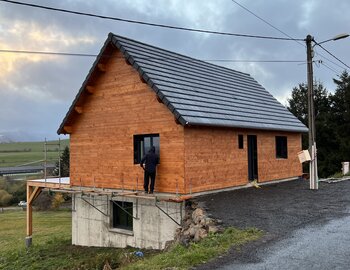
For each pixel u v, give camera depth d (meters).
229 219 11.03
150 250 13.88
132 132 15.27
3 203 54.53
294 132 20.88
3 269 14.92
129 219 15.52
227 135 15.86
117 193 14.16
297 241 8.66
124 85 15.62
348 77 39.56
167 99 13.35
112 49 15.86
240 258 7.65
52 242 18.80
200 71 18.80
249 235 9.27
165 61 16.69
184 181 13.53
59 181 17.91
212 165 14.92
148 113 14.72
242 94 19.73
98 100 16.66
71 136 17.83
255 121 17.20
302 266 7.02
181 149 13.60
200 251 8.20
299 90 44.66
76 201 17.31
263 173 18.30
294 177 21.00
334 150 37.09
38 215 38.94
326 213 11.75
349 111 37.62
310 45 17.03
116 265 12.12
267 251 8.01
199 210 12.12
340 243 8.38
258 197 14.70
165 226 13.78
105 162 16.27
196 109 14.23
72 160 17.67
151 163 13.75
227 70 22.55
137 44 16.20
